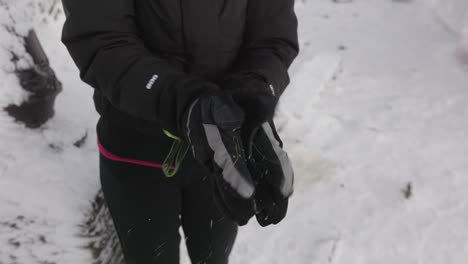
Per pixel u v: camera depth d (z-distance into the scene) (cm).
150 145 129
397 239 252
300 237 249
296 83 369
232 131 98
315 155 307
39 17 260
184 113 99
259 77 118
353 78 403
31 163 191
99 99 129
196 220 146
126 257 154
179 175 134
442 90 393
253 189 99
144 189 135
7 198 175
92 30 107
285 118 330
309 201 272
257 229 251
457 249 249
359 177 292
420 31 500
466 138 334
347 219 262
